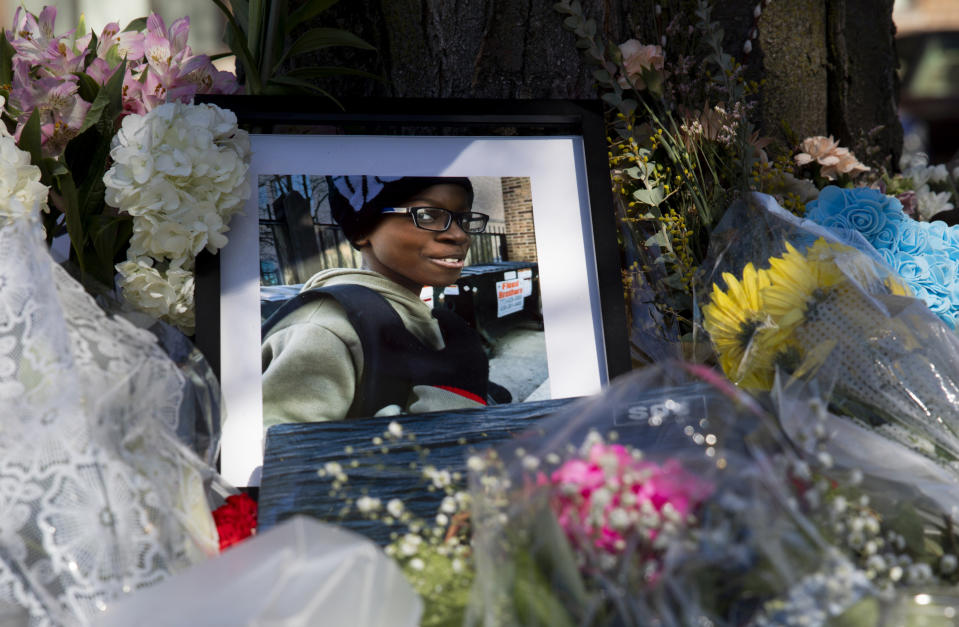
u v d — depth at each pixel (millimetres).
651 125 1317
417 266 1083
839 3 1608
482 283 1094
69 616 671
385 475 855
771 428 670
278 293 1044
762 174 1290
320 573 548
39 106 1048
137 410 780
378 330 1059
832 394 965
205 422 889
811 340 997
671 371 733
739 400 674
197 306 1004
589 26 1258
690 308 1245
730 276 1065
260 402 1012
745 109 1310
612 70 1275
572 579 558
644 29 1447
